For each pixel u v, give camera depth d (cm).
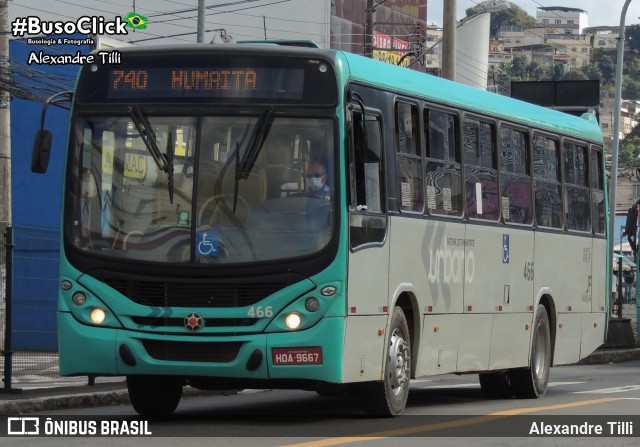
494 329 2662
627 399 2778
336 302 1953
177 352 1955
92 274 1983
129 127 2012
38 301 4381
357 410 2461
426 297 2317
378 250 2105
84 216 2008
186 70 2011
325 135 1978
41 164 2020
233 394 3023
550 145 3009
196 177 1972
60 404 2492
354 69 2064
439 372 2405
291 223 1956
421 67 9544
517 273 2780
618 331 5488
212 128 1984
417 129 2316
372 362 2100
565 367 4684
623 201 16425
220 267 1942
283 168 1970
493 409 2497
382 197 2134
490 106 2662
